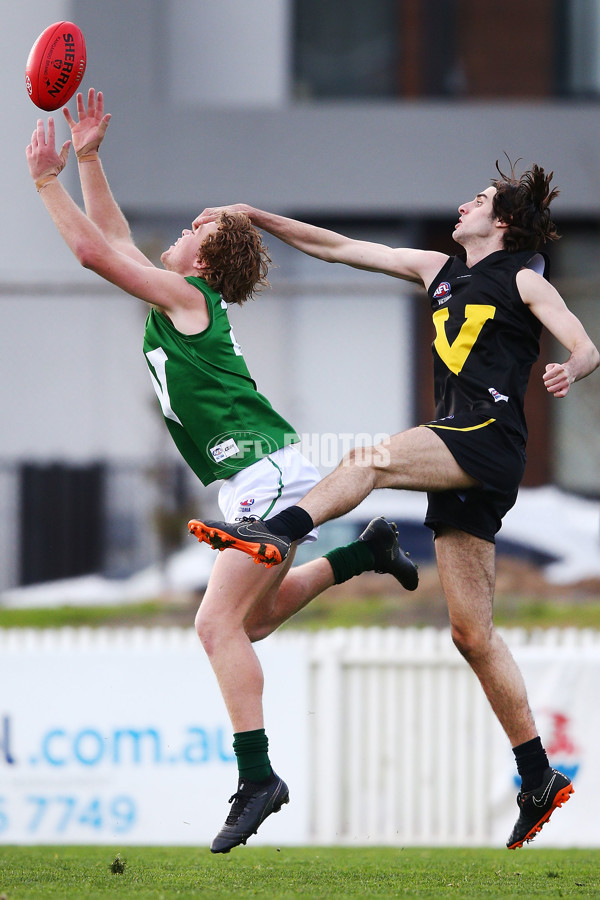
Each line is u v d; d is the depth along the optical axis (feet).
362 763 82.53
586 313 148.87
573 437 165.99
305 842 80.43
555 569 143.33
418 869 55.77
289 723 80.84
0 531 135.13
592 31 207.82
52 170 46.52
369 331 163.73
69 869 54.60
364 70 212.02
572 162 202.08
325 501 45.39
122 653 80.28
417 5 210.18
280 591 50.08
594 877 52.39
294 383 163.84
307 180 206.59
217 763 79.30
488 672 51.67
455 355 50.11
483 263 50.98
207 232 48.88
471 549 50.70
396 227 210.59
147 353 47.62
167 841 78.89
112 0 205.05
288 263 172.65
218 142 206.69
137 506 136.77
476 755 82.17
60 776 79.66
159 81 211.00
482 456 48.16
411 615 120.98
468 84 210.18
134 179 206.69
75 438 159.63
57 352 160.66
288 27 211.82
